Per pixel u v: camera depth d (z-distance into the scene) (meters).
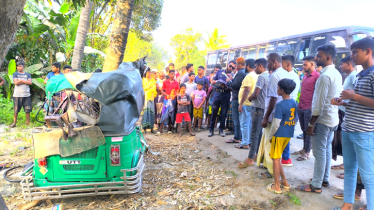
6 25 2.01
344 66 4.07
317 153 3.35
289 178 3.91
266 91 4.15
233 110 5.71
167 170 4.56
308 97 4.61
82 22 9.82
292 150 5.32
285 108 3.33
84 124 3.39
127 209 3.27
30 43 10.84
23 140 6.16
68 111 3.10
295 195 3.38
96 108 3.50
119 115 3.18
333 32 9.54
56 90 3.15
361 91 2.65
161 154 5.46
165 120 7.22
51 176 3.20
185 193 3.66
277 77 3.69
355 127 2.70
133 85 3.39
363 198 3.30
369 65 2.66
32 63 10.93
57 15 10.41
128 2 5.08
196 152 5.53
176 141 6.43
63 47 12.38
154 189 3.80
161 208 3.29
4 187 3.84
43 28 10.73
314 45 10.26
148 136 6.92
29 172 3.45
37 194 3.19
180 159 5.14
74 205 3.38
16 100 7.30
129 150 3.30
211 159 5.01
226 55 17.00
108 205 3.36
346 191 2.93
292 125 3.40
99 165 3.22
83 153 3.19
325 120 3.24
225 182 3.95
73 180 3.24
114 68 5.21
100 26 18.67
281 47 11.98
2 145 5.77
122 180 3.27
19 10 2.08
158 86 7.34
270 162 3.85
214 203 3.36
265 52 13.01
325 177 3.58
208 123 7.49
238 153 5.04
